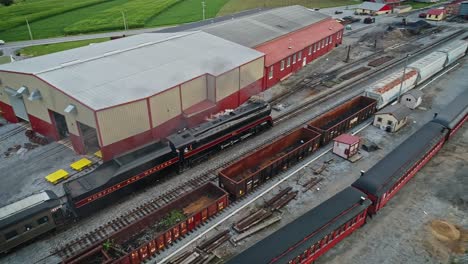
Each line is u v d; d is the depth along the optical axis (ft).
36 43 245.65
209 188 92.38
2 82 126.41
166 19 305.94
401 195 93.81
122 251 74.02
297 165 107.34
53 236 81.61
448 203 90.94
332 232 73.05
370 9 304.50
